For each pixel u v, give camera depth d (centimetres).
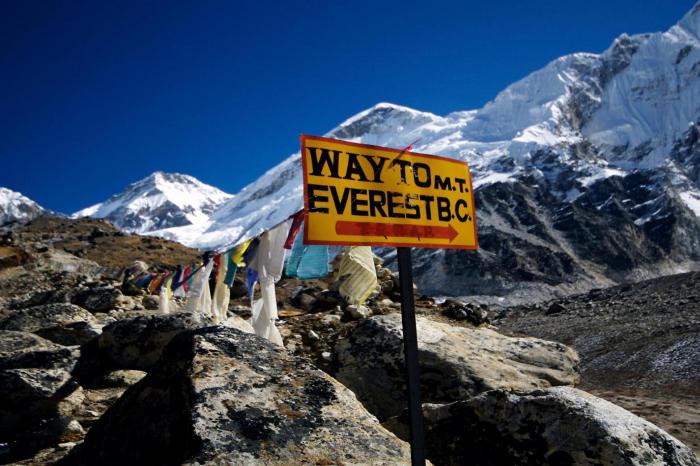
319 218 455
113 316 1448
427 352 971
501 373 955
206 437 466
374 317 1084
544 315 4200
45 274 2450
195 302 1109
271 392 541
